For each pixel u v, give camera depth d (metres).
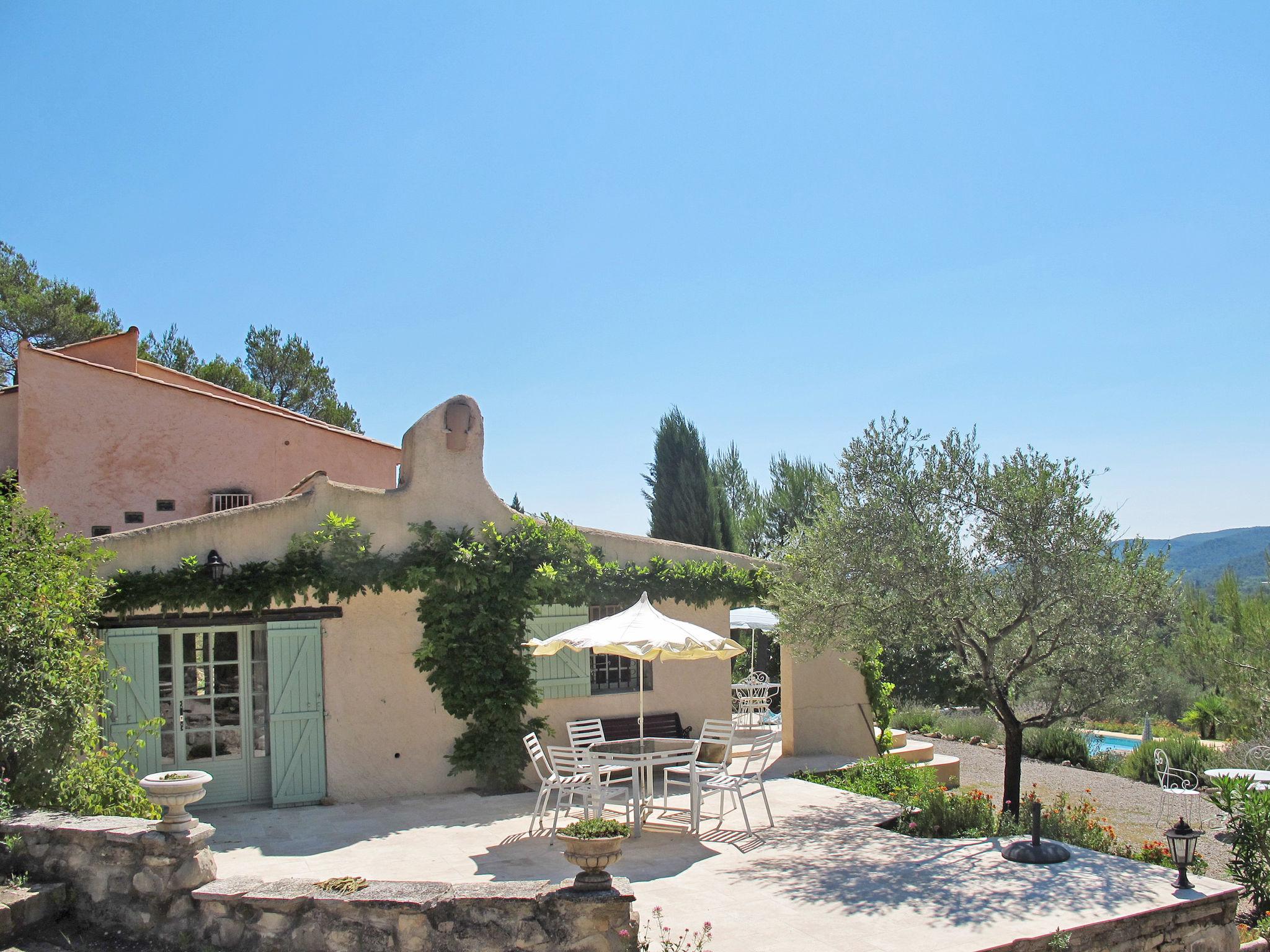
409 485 11.44
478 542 11.59
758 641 25.02
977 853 8.55
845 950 6.15
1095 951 6.66
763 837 9.19
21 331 22.33
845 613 10.66
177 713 10.20
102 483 15.24
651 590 12.73
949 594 10.14
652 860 8.36
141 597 9.69
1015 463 10.23
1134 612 9.80
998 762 18.11
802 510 27.14
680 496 26.84
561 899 5.76
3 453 15.11
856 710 14.88
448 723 11.34
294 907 5.91
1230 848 12.01
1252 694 16.98
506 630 11.54
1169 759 16.75
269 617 10.48
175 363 27.36
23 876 6.23
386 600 11.16
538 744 9.60
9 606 7.04
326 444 17.34
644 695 12.78
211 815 10.01
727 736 10.38
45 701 6.95
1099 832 9.91
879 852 8.62
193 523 10.10
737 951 6.11
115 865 6.18
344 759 10.75
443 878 7.69
